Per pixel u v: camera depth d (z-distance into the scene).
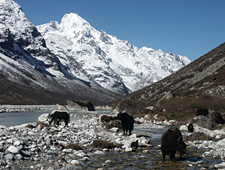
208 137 19.52
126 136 20.36
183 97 56.97
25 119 38.81
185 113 40.03
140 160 12.28
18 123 31.06
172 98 58.84
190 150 15.20
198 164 11.56
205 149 15.51
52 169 9.83
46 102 149.25
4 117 43.50
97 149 14.78
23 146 12.42
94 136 19.05
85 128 25.58
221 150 14.81
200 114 35.34
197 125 29.59
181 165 11.37
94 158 12.49
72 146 14.14
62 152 12.99
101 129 25.42
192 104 45.78
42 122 25.16
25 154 11.36
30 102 136.50
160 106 54.97
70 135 18.31
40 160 11.12
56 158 11.73
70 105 93.94
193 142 18.39
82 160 11.88
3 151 11.25
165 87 81.12
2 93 134.12
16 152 11.15
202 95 51.53
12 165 9.66
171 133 12.43
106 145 15.35
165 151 12.38
